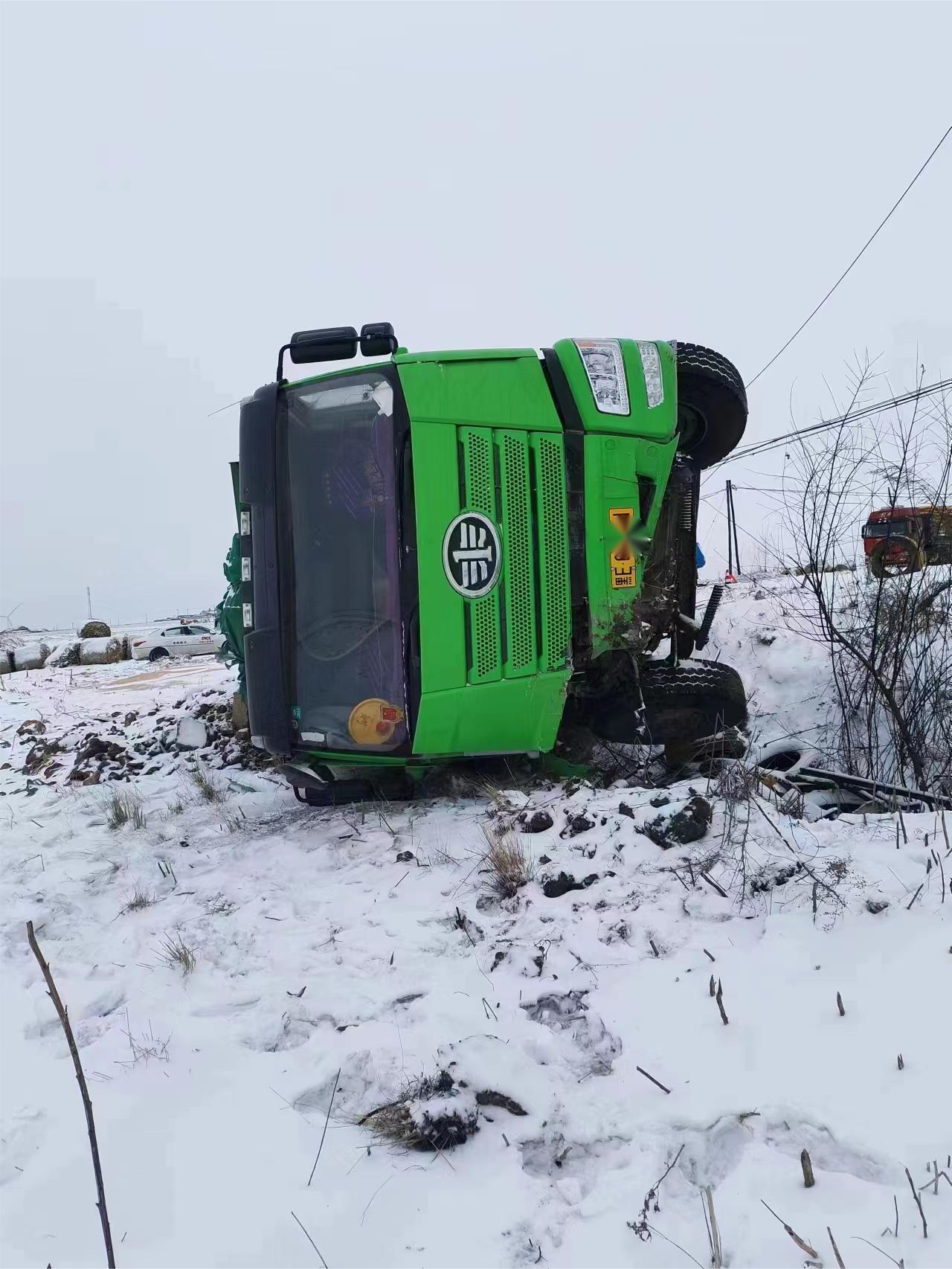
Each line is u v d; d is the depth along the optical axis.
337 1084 3.20
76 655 24.64
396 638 5.87
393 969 4.00
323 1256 2.42
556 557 6.09
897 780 6.48
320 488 6.09
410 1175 2.73
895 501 6.48
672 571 6.84
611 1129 2.86
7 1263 2.47
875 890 3.97
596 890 4.43
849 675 7.21
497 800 5.91
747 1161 2.64
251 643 6.25
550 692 6.09
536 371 6.11
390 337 5.92
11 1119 3.14
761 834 4.63
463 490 5.86
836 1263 2.25
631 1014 3.43
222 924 4.77
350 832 6.05
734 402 7.12
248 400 6.22
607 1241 2.42
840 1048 3.04
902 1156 2.55
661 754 6.82
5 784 9.38
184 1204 2.66
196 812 7.40
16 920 5.14
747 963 3.62
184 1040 3.59
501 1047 3.16
